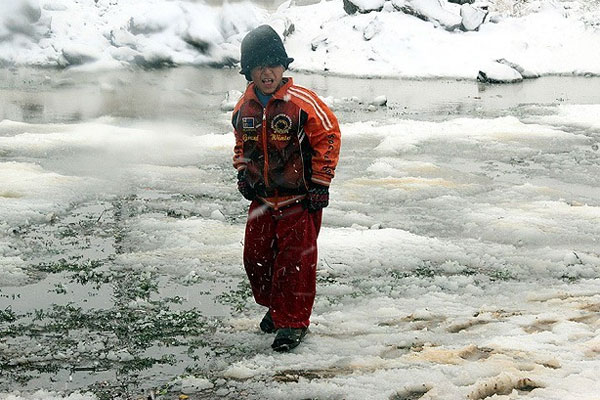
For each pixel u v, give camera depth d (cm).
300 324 533
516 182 1073
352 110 1711
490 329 557
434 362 499
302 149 528
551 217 886
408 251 757
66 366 506
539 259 739
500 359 495
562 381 460
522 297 637
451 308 609
